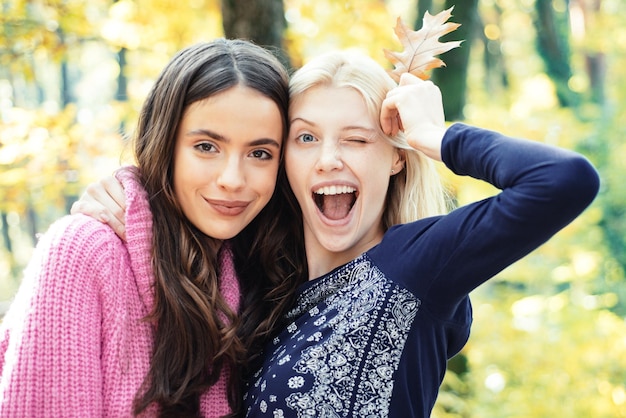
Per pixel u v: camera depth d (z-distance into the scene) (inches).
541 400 168.6
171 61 60.7
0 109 125.5
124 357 56.0
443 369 60.4
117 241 58.3
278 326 63.0
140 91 137.1
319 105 60.2
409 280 55.2
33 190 126.9
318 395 55.2
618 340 176.7
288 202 65.7
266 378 57.2
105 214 58.9
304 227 65.0
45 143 122.0
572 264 233.6
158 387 55.6
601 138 284.2
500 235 50.8
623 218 269.1
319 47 135.4
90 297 55.4
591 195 48.7
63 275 54.8
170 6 127.3
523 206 49.3
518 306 209.0
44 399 52.7
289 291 63.7
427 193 65.2
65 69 285.0
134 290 57.9
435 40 61.9
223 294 61.9
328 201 63.4
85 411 53.2
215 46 60.4
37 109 127.1
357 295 57.3
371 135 60.2
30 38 125.6
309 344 56.9
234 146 58.4
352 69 60.3
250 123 58.1
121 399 55.2
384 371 55.6
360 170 60.2
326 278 60.3
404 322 55.5
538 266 242.4
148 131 61.0
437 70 134.8
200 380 57.8
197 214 59.9
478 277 53.4
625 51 292.5
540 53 317.1
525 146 51.2
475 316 197.5
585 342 177.5
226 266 63.5
